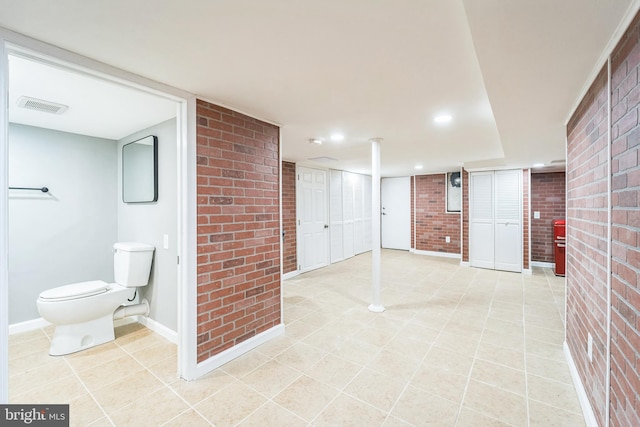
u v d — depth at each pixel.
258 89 1.91
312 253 5.41
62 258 2.95
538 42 1.21
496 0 0.95
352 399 1.82
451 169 6.11
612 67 1.25
